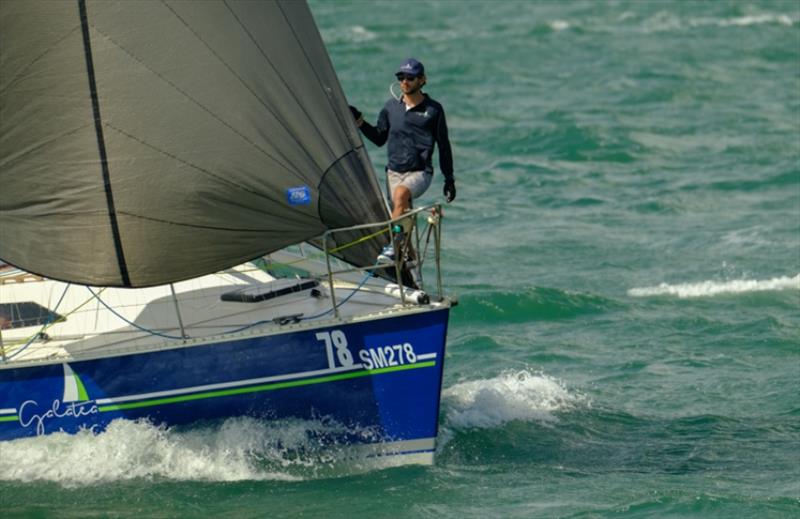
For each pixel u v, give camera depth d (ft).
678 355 196.95
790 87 447.83
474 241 266.36
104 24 131.23
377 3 650.02
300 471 141.69
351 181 138.00
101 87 131.34
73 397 139.74
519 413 168.76
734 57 504.43
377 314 136.26
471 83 463.01
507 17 604.90
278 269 163.12
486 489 142.10
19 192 132.87
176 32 133.08
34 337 143.54
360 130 147.95
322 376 138.31
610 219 285.64
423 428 139.85
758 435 162.61
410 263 142.10
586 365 191.93
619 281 238.27
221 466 140.87
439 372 137.49
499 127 385.29
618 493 141.49
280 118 135.44
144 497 138.10
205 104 133.08
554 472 148.77
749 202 297.53
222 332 139.33
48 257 133.59
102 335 143.64
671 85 451.12
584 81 463.01
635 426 165.68
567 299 223.51
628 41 542.16
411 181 145.69
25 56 130.52
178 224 132.87
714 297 228.22
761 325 210.59
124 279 133.49
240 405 139.64
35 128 131.64
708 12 601.62
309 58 138.82
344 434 140.46
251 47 135.33
